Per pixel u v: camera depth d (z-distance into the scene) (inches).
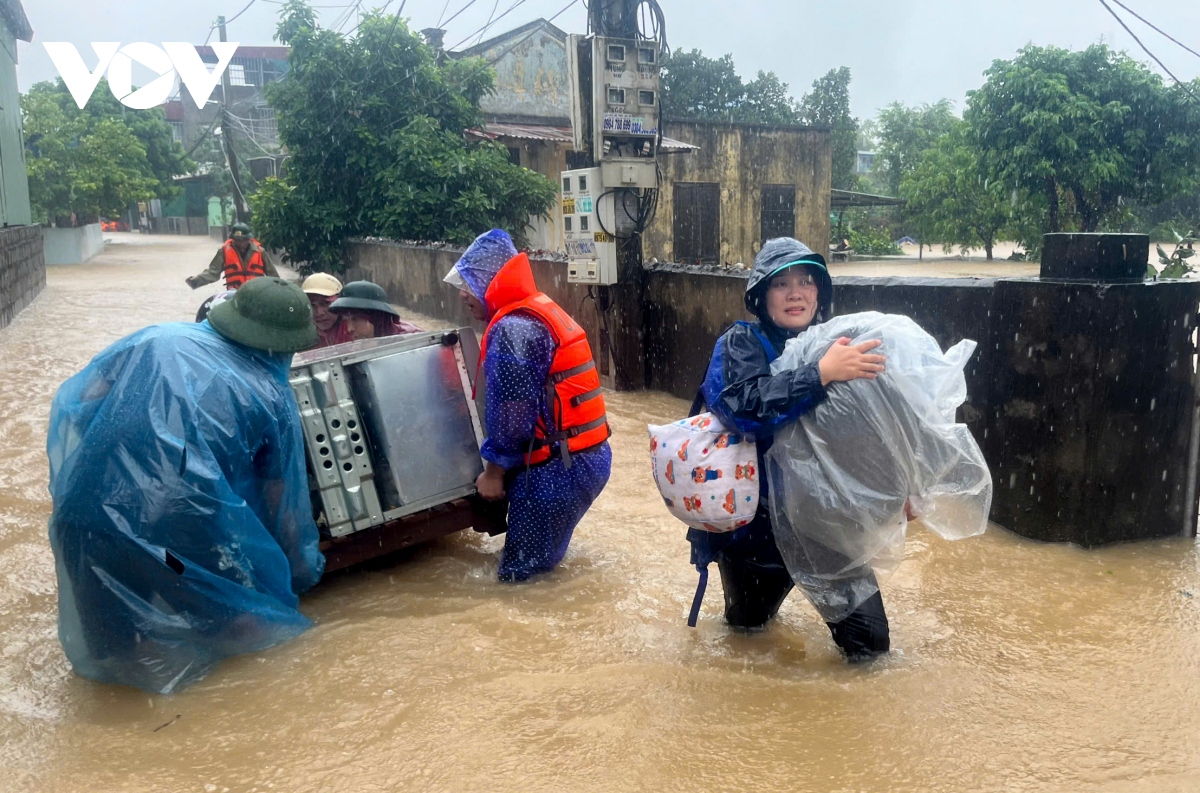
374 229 709.9
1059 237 171.3
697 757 104.4
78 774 103.7
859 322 114.6
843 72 1606.8
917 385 109.8
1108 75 965.8
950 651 131.6
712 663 129.3
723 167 938.1
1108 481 170.9
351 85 689.6
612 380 341.4
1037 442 174.2
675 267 320.8
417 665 128.3
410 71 707.4
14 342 439.5
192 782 101.8
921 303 202.4
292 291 134.9
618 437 269.0
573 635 138.9
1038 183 1004.6
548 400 155.2
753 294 121.9
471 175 692.7
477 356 165.5
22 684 125.9
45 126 1154.7
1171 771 100.9
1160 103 940.6
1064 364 168.2
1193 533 178.7
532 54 873.5
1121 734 109.0
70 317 538.9
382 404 154.8
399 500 156.9
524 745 107.4
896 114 1904.5
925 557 168.7
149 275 868.0
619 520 196.7
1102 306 163.2
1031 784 98.7
